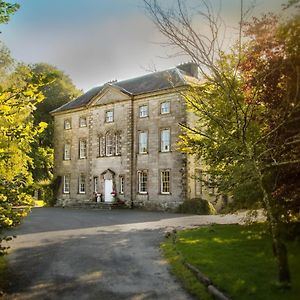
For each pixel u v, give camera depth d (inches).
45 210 1331.2
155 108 1331.2
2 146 304.5
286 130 386.0
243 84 453.1
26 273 403.2
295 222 465.4
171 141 1273.4
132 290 337.4
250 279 326.6
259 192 436.5
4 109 301.0
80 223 872.3
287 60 390.0
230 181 463.5
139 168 1359.5
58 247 555.8
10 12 321.7
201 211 1145.4
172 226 789.9
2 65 1043.3
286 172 422.0
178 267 404.5
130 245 562.6
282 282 298.8
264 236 539.2
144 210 1293.1
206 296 305.1
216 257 421.1
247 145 338.0
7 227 332.2
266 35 402.0
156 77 1409.9
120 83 1584.6
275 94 422.9
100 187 1482.5
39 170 1882.4
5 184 314.2
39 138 1978.3
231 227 677.3
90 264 441.7
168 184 1275.8
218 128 519.2
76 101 1727.4
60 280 374.6
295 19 357.1
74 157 1622.8
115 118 1455.5
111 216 1053.2
